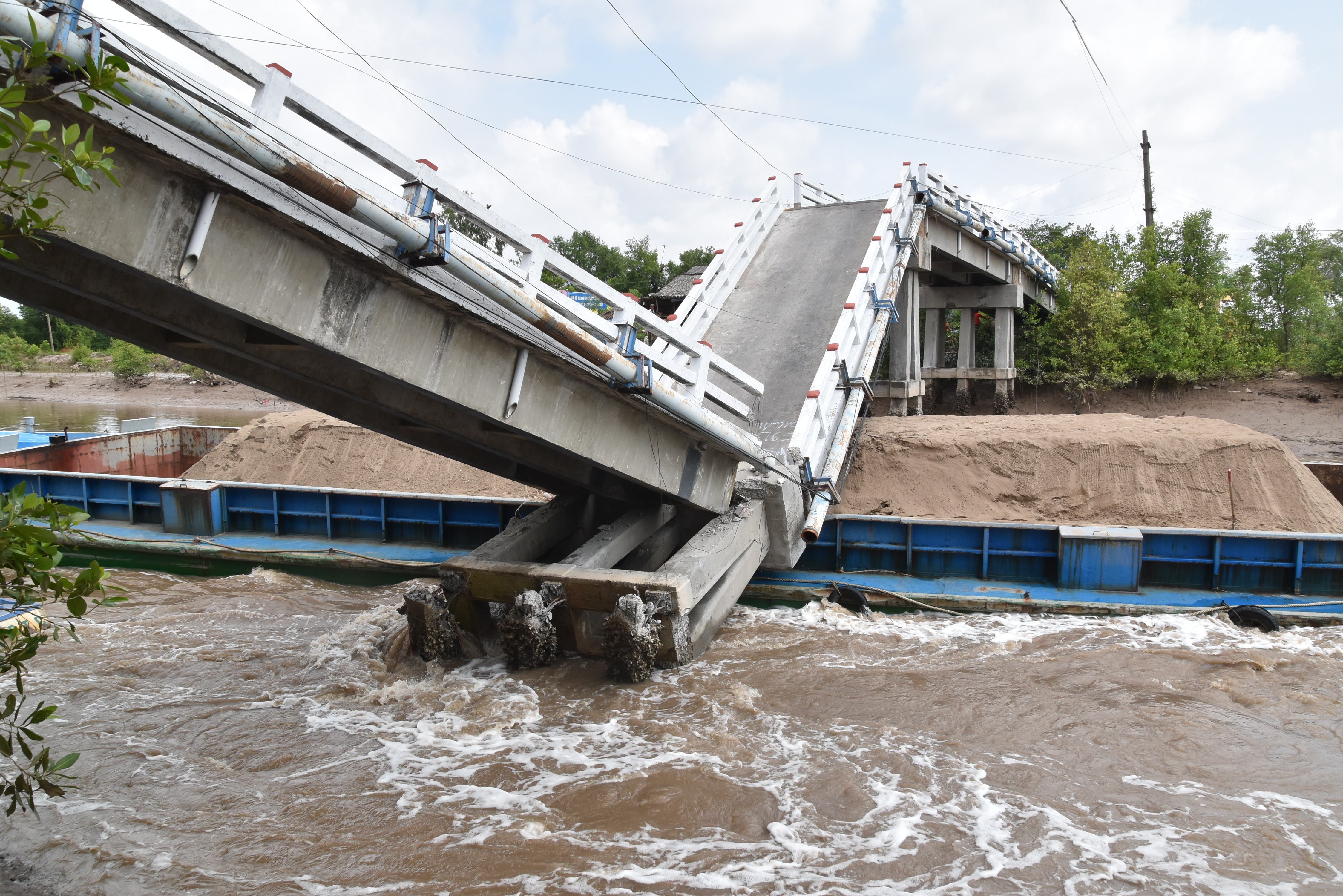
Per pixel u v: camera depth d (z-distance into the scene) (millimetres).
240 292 7621
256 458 22156
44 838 7633
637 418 12297
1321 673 11594
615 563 12969
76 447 23297
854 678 11477
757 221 23094
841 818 8109
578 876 7215
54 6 5742
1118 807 8312
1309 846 7668
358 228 7953
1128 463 17672
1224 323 37125
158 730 9938
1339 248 46438
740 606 15008
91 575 4184
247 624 13844
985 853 7559
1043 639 12992
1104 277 34969
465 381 9961
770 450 15609
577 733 9930
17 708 4441
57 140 6297
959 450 18656
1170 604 14047
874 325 18734
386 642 12734
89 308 8703
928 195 22984
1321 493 17156
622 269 66312
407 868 7312
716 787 8648
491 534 17391
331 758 9336
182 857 7402
